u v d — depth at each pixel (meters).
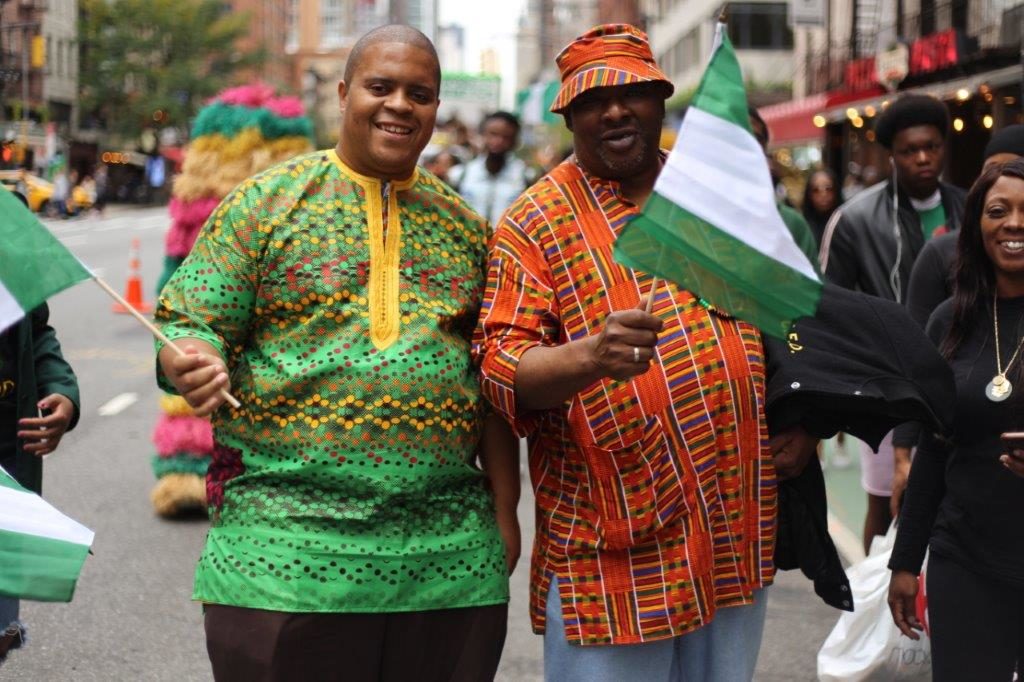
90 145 65.44
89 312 17.70
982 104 15.79
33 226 2.74
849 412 3.24
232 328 2.89
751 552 3.05
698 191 2.66
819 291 2.75
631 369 2.63
